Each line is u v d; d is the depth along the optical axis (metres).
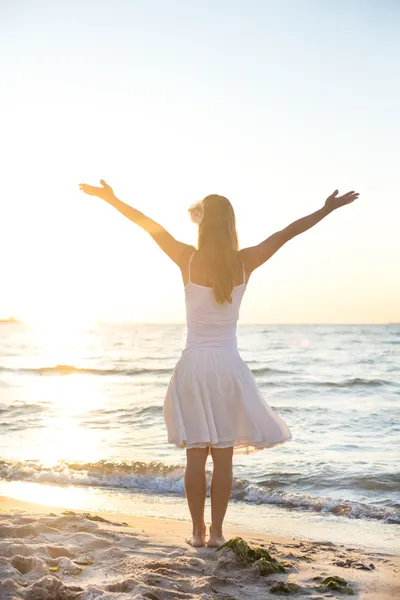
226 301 3.43
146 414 15.91
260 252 3.46
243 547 3.34
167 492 7.76
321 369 32.22
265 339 79.50
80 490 7.84
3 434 12.86
